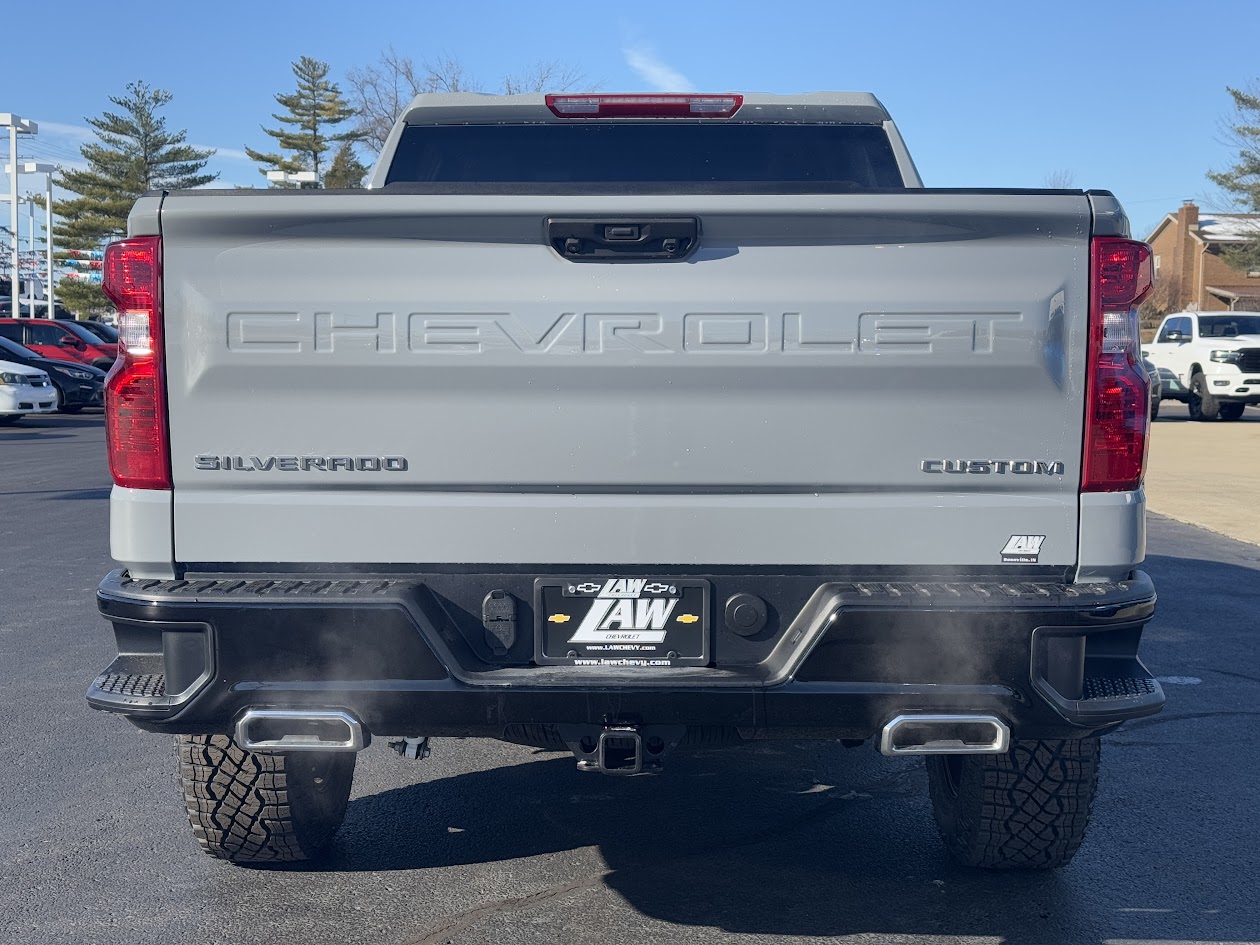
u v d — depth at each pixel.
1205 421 27.69
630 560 3.21
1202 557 10.51
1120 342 3.18
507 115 4.93
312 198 3.11
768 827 4.52
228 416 3.19
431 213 3.10
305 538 3.22
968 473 3.18
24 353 27.28
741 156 4.99
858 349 3.14
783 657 3.19
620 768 3.21
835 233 3.12
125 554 3.23
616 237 3.11
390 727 3.18
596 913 3.77
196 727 3.20
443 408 3.18
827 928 3.67
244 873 4.06
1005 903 3.86
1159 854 4.27
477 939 3.59
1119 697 3.14
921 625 3.09
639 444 3.18
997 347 3.15
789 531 3.20
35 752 5.25
